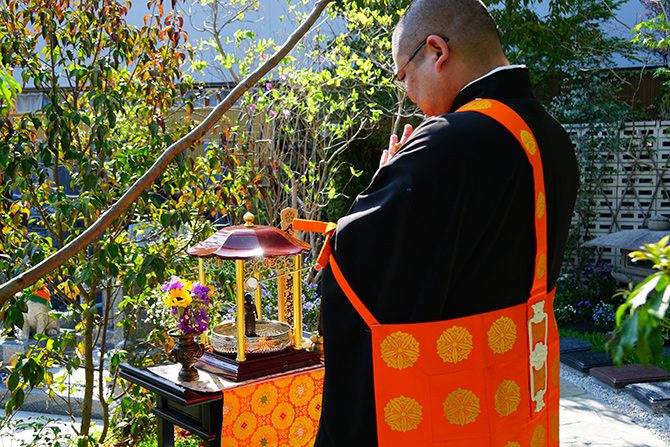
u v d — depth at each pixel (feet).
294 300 7.93
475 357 4.50
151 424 12.12
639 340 2.41
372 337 4.47
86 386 11.76
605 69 28.25
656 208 25.89
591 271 25.81
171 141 11.63
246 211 12.67
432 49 4.99
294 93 17.80
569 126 26.55
